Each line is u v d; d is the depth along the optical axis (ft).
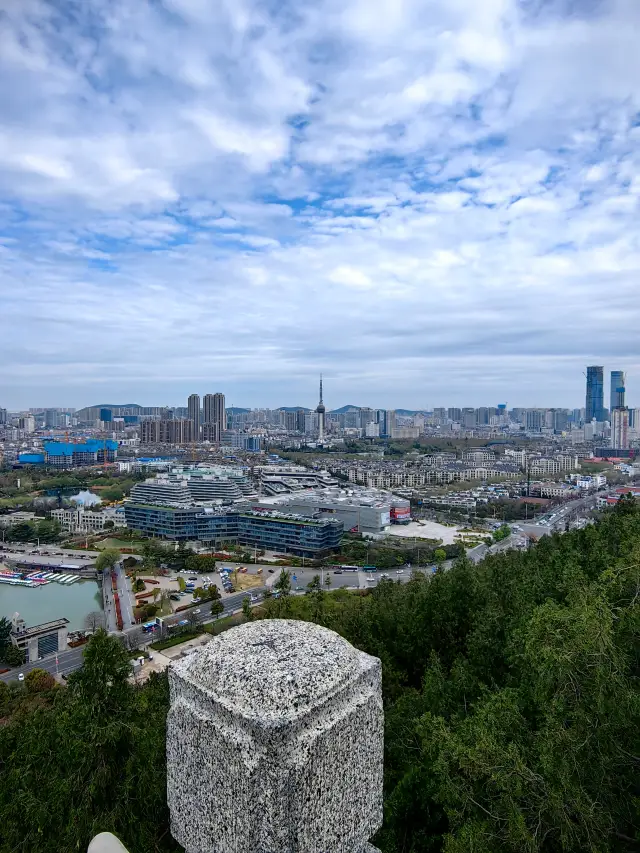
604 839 47.19
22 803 65.31
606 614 56.95
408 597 127.13
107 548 436.35
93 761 66.54
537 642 59.88
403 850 57.00
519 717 61.46
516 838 46.14
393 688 98.73
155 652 257.34
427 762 62.80
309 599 221.66
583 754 51.39
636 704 51.16
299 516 490.49
